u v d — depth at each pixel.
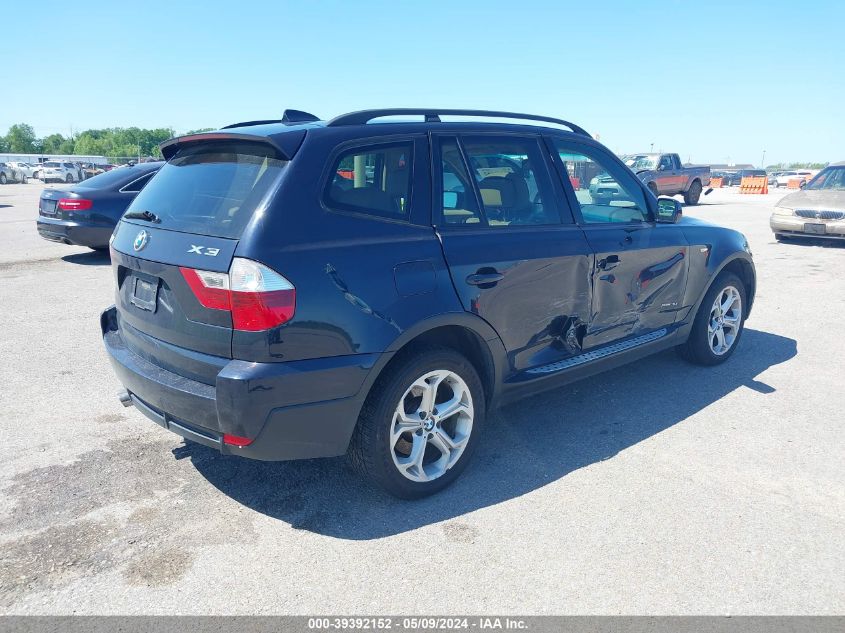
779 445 3.95
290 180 2.88
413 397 3.27
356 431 3.10
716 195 34.66
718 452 3.86
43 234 10.12
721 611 2.53
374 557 2.86
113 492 3.37
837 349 5.86
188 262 2.85
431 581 2.70
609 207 4.32
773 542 2.97
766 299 7.86
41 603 2.55
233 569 2.77
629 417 4.37
